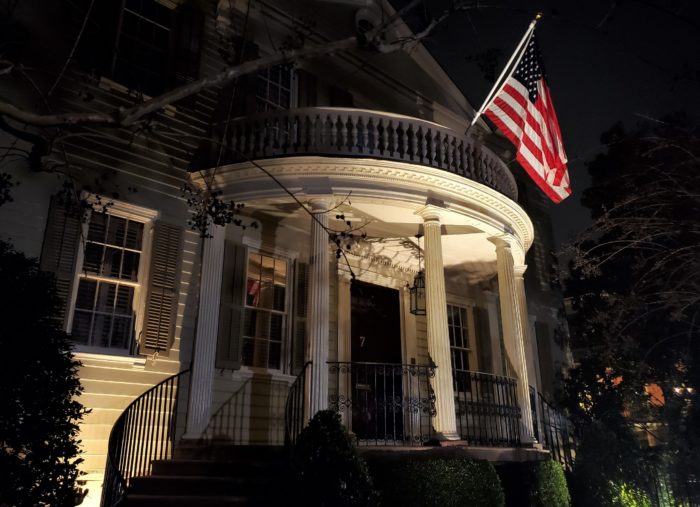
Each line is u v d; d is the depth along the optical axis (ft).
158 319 28.35
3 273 19.57
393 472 24.62
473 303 47.03
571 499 36.60
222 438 29.35
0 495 17.67
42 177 26.30
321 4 41.22
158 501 21.44
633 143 42.34
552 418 43.75
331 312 36.99
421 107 47.67
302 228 36.58
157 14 33.65
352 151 29.45
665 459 40.70
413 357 40.65
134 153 29.84
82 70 28.99
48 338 19.67
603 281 49.57
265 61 17.17
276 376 32.81
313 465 21.68
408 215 33.45
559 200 34.47
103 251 27.81
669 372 44.83
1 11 26.45
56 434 19.36
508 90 33.81
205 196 28.27
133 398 26.81
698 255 34.91
